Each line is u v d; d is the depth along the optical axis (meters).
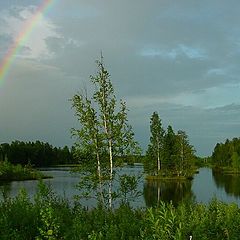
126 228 11.38
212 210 15.45
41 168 139.12
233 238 11.56
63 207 15.88
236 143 145.12
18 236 10.59
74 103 21.03
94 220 13.07
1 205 14.53
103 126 21.11
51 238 8.83
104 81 21.31
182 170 91.94
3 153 144.12
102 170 20.70
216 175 108.50
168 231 8.49
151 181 81.12
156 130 92.06
